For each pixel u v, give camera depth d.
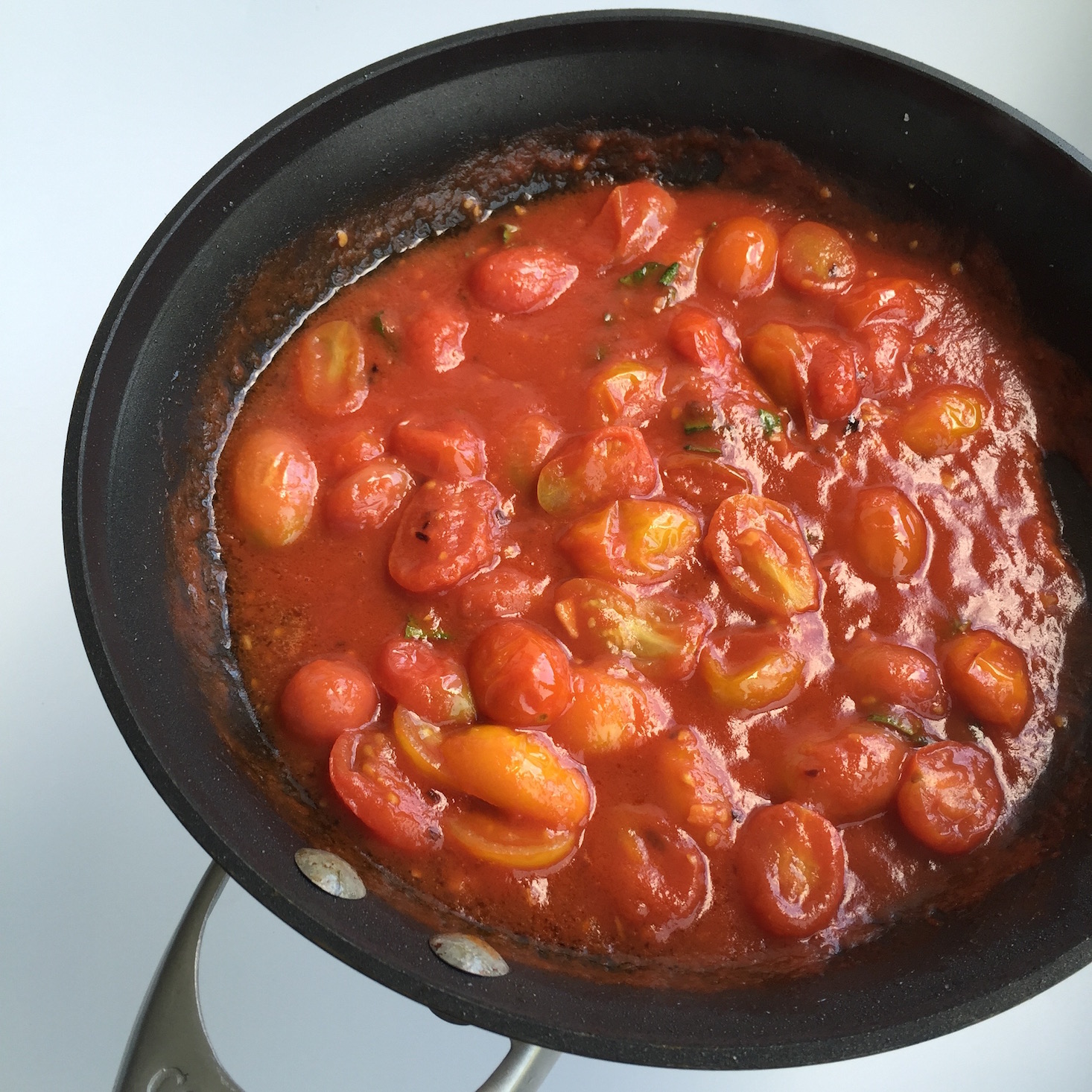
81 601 0.37
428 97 0.46
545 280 0.47
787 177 0.49
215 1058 0.38
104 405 0.40
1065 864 0.39
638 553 0.42
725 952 0.39
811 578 0.42
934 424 0.44
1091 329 0.46
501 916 0.39
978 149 0.46
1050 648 0.43
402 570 0.42
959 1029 0.35
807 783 0.40
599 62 0.47
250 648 0.42
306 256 0.47
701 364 0.45
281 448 0.44
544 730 0.40
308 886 0.36
